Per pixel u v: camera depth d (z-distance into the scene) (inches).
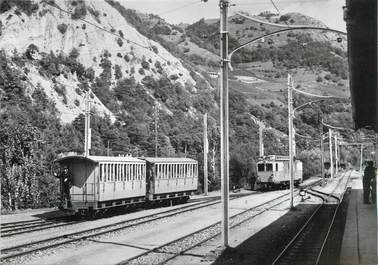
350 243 703.7
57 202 1339.8
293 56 6830.7
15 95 2085.4
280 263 562.9
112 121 2748.5
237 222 972.6
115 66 3408.0
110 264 558.6
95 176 1031.0
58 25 3472.0
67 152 1701.5
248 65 6978.4
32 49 2925.7
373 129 1148.5
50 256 608.1
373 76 636.7
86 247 677.9
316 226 915.4
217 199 1601.9
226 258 598.9
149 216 1079.6
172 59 4106.8
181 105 3373.5
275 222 981.8
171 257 597.0
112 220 1013.8
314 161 3651.6
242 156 2368.4
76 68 3038.9
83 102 2753.4
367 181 1379.2
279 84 5728.3
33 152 1350.9
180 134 2691.9
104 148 2214.6
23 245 666.2
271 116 4212.6
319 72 6284.5
